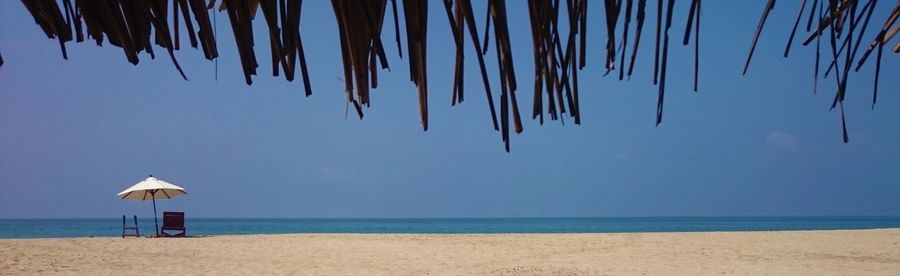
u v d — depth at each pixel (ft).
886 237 71.10
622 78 3.76
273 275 41.86
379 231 263.90
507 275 41.88
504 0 3.65
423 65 3.65
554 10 3.84
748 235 74.59
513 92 3.62
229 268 45.29
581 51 3.84
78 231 232.53
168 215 76.02
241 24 3.66
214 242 65.57
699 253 55.21
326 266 46.57
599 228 323.16
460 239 68.80
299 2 3.66
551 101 3.80
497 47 3.63
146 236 76.07
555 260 50.37
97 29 3.58
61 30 3.55
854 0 4.50
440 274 42.39
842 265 46.98
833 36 4.28
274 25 3.61
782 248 59.62
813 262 48.98
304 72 3.61
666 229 299.17
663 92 3.68
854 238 70.18
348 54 3.76
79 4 3.55
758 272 43.27
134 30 3.58
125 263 47.70
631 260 50.31
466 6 3.58
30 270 43.16
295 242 65.26
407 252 55.98
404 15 3.67
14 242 63.21
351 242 65.10
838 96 4.32
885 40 4.57
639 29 3.77
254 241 66.95
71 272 42.37
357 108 3.74
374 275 42.04
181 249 58.18
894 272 42.96
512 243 64.13
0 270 42.93
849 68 4.43
